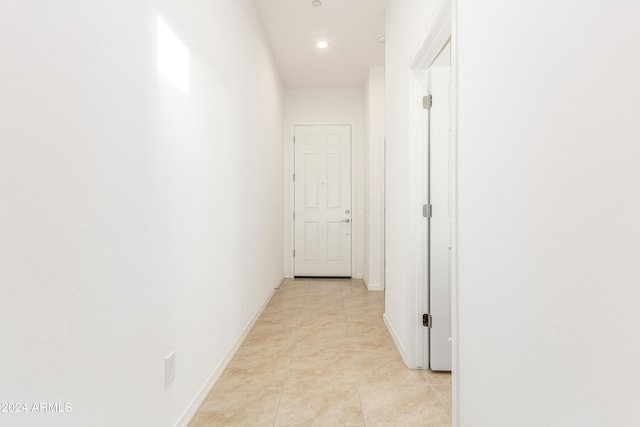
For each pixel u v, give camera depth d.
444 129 2.26
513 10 0.99
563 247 0.78
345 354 2.50
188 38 1.67
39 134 0.80
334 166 5.29
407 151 2.34
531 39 0.90
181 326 1.58
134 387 1.19
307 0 3.09
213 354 2.02
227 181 2.30
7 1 0.72
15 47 0.74
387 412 1.76
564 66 0.77
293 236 5.32
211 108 1.99
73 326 0.90
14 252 0.74
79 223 0.92
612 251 0.65
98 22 1.00
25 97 0.76
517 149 0.97
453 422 1.44
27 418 0.77
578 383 0.74
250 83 2.99
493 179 1.12
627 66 0.61
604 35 0.66
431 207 2.26
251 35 3.03
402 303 2.46
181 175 1.58
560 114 0.79
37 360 0.80
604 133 0.67
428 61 2.18
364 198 5.06
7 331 0.73
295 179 5.31
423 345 2.27
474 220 1.27
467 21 1.33
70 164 0.89
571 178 0.76
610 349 0.66
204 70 1.88
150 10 1.31
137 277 1.21
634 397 0.61
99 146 1.00
